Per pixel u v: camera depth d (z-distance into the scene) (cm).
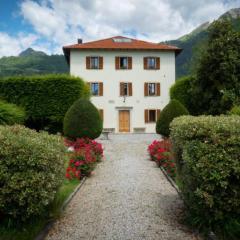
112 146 1675
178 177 604
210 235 464
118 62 3112
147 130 3106
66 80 1991
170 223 539
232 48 2252
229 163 441
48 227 516
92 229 517
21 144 466
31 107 1973
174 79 3148
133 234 493
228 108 2119
